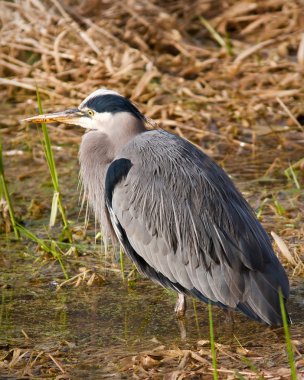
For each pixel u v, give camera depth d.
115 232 10.79
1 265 11.97
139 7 21.14
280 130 16.62
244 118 17.00
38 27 20.09
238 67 18.61
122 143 10.88
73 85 18.53
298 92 17.61
